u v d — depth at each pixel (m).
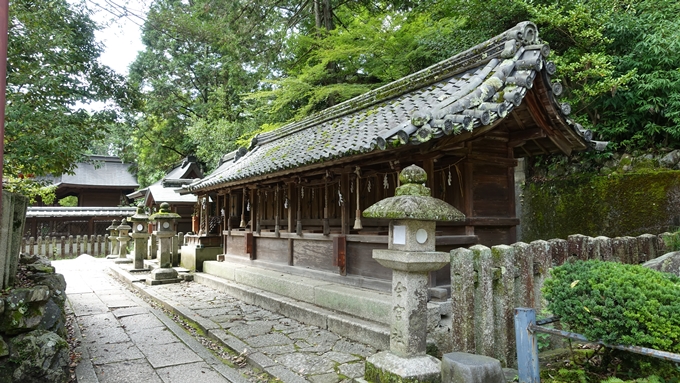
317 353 4.90
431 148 4.65
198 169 18.38
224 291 8.98
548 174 8.48
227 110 21.81
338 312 6.05
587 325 2.96
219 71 21.94
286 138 10.05
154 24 7.24
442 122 4.18
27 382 3.71
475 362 3.14
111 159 29.25
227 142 18.45
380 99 7.20
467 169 5.37
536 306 4.17
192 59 22.98
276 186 8.70
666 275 3.24
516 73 4.72
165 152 25.69
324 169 6.78
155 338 5.75
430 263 3.62
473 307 3.71
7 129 5.35
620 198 6.96
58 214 20.69
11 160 5.72
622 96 7.43
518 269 4.02
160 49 22.92
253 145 11.56
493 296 3.84
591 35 7.32
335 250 6.78
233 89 21.42
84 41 6.80
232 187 10.23
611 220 7.03
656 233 6.46
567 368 3.57
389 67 12.41
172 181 15.42
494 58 5.38
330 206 7.75
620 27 7.32
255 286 8.34
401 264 3.61
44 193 9.93
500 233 5.80
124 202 28.39
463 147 5.13
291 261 8.19
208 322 6.41
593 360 3.64
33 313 3.89
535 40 5.12
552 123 5.32
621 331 2.82
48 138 5.61
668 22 6.96
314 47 14.51
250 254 9.55
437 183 5.80
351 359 4.67
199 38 7.88
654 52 6.96
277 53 14.77
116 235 16.70
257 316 6.81
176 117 24.17
